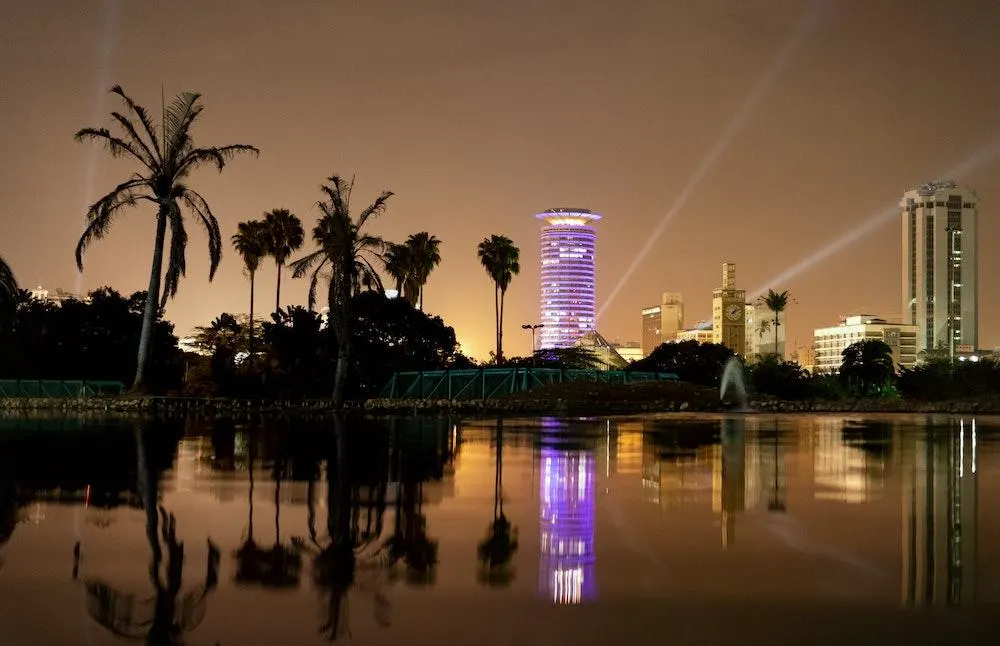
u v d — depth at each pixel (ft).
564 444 74.08
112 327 224.94
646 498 39.65
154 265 156.35
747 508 36.45
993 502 38.27
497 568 25.12
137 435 84.43
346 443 74.74
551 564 25.58
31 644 18.44
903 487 43.80
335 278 160.35
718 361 341.62
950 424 116.67
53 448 67.56
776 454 63.93
